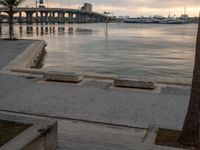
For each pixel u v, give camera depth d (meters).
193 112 6.30
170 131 7.27
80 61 31.66
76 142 6.38
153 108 10.26
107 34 87.25
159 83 13.95
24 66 18.45
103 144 6.23
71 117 9.26
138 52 41.16
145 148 5.87
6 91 12.47
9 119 6.32
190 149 6.22
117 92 12.35
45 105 10.51
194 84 6.21
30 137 5.24
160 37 77.69
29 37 64.06
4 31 89.06
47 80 14.45
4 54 25.39
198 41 6.02
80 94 12.02
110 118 9.18
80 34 83.94
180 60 33.44
